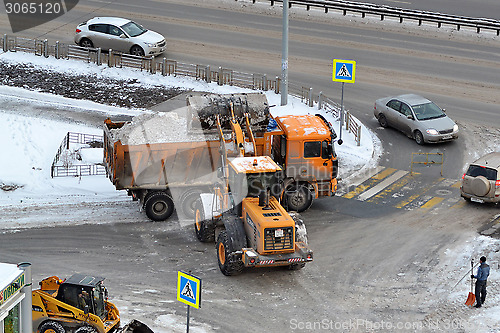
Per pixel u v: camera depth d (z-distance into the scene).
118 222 37.16
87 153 43.47
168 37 61.69
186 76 54.81
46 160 43.09
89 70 55.56
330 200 39.75
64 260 33.38
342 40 62.78
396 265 33.38
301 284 31.73
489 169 38.22
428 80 54.94
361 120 49.19
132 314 29.14
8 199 39.34
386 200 39.66
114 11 67.75
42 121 47.19
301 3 69.19
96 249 34.44
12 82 52.94
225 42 61.28
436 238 35.66
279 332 28.17
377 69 56.75
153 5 69.94
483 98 52.16
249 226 31.86
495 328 28.31
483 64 58.28
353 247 34.91
